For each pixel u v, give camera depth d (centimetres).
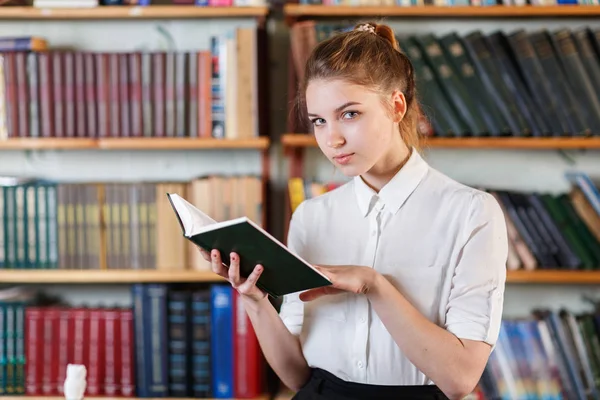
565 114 235
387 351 134
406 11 238
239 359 238
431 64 238
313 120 128
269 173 267
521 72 238
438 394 133
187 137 242
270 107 265
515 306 267
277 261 117
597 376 235
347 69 123
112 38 267
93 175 270
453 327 128
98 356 241
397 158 138
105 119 243
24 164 270
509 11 238
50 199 244
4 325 243
